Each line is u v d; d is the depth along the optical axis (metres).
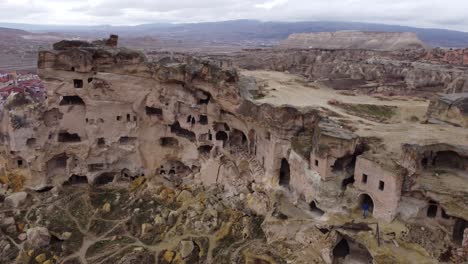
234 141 57.97
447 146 41.31
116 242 49.03
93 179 61.47
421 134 46.50
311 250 39.31
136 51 57.59
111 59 57.09
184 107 58.25
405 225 37.16
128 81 58.22
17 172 58.69
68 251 47.72
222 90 53.75
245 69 94.56
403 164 38.66
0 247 47.66
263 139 50.84
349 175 41.88
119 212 55.16
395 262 34.19
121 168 62.75
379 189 37.91
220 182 56.44
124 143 61.53
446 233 36.34
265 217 46.53
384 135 45.62
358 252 39.53
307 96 63.00
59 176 60.91
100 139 60.59
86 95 57.97
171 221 51.31
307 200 43.53
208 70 54.53
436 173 40.38
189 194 56.09
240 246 44.50
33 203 56.47
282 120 46.59
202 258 44.41
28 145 57.53
